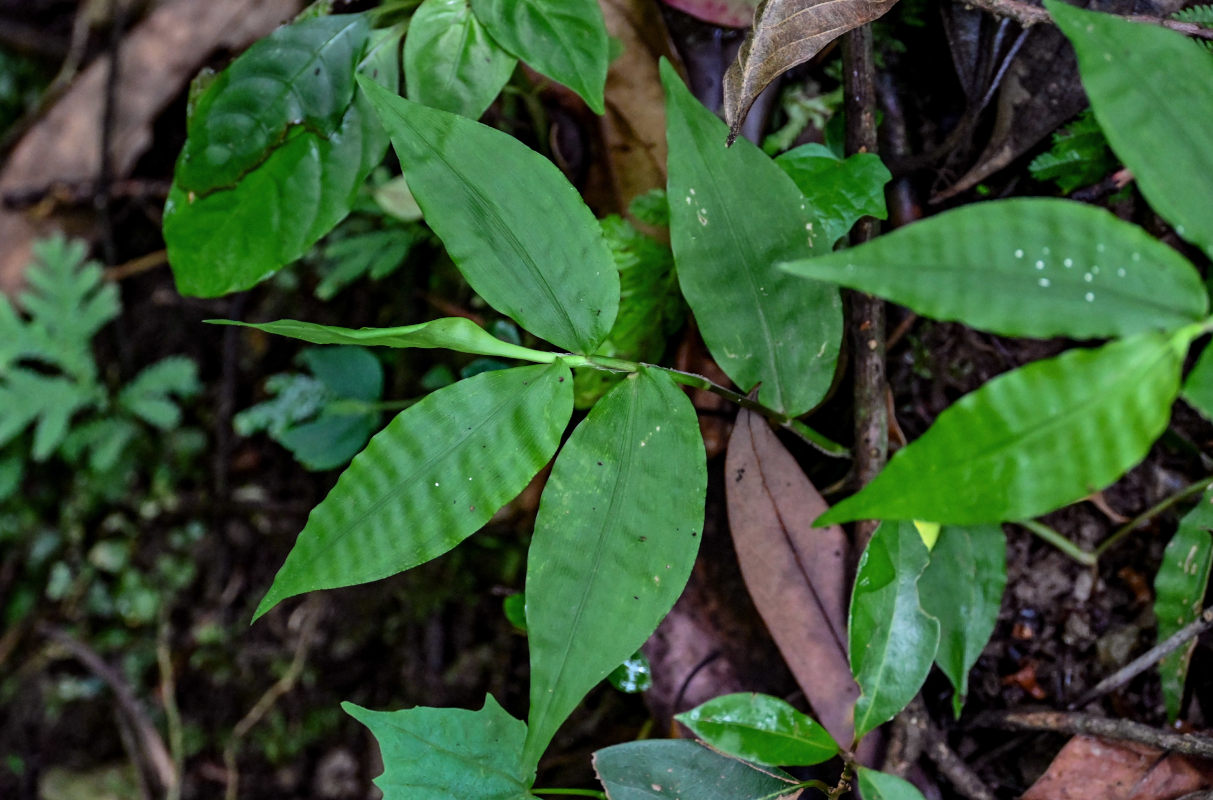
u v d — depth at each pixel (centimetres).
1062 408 34
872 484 34
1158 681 43
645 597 37
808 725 40
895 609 40
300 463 60
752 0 44
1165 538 44
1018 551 45
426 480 37
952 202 45
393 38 43
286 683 59
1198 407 33
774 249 40
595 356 38
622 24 45
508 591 48
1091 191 44
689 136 39
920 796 39
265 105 43
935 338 46
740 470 42
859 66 43
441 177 38
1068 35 35
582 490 37
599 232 38
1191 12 42
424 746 39
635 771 40
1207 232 34
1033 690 45
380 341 37
